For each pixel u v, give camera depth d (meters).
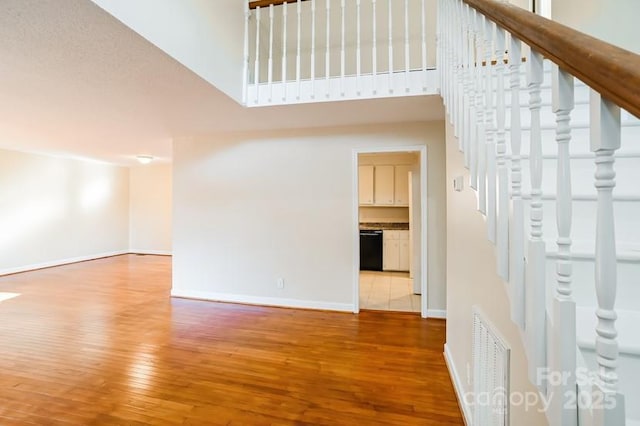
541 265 0.89
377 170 6.45
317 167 3.87
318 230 3.86
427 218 3.59
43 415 1.87
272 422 1.82
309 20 4.19
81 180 6.98
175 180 4.34
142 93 2.64
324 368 2.43
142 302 4.10
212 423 1.81
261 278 4.04
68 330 3.15
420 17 3.94
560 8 2.72
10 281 5.18
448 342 2.49
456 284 2.17
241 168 4.11
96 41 1.82
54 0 1.44
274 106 3.02
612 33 2.15
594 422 0.70
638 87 0.49
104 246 7.53
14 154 5.73
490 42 1.24
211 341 2.92
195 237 4.28
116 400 2.02
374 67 2.76
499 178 1.13
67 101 2.84
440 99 2.80
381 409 1.94
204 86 2.51
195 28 2.27
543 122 1.81
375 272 6.12
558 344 0.80
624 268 1.04
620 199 1.25
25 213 5.92
